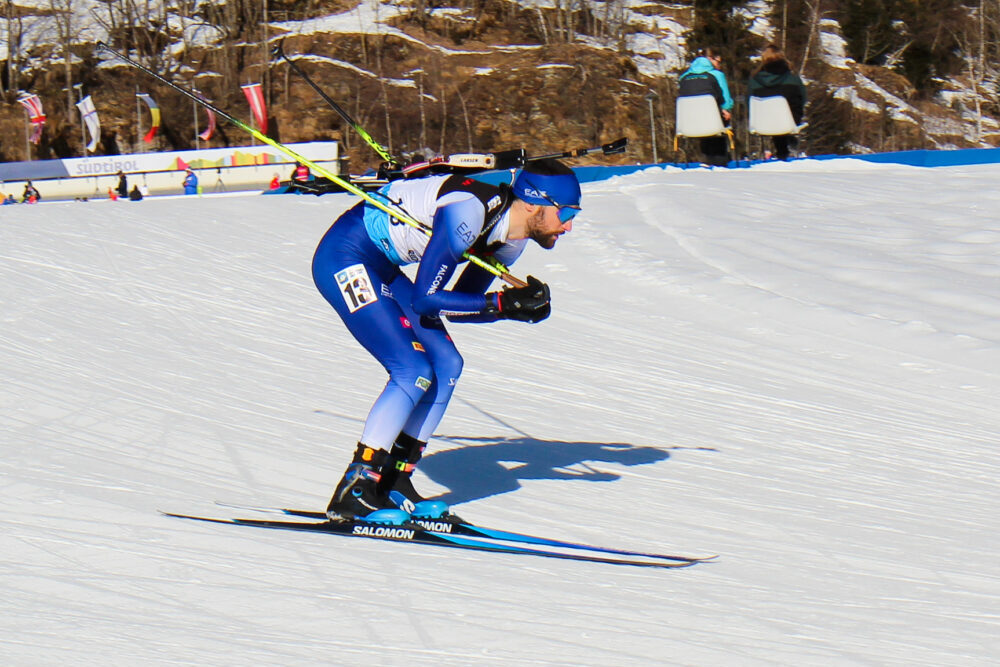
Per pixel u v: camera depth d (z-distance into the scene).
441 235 9.92
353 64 111.75
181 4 113.88
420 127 105.31
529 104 107.31
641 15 125.19
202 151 91.56
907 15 122.19
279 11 120.56
